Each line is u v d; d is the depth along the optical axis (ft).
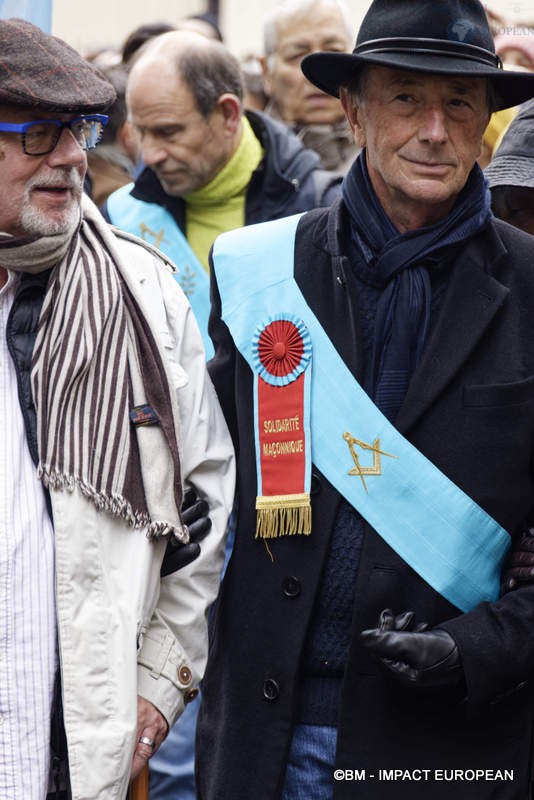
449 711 14.75
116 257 15.28
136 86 21.67
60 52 14.60
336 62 14.96
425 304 14.96
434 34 14.62
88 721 14.26
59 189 14.61
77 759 14.21
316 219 15.83
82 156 14.62
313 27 25.61
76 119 14.57
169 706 15.16
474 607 14.75
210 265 16.14
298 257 15.64
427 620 14.69
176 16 46.03
